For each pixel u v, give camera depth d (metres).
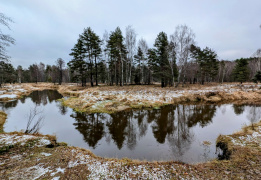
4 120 11.33
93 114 12.52
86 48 27.28
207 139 7.75
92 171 4.33
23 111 14.37
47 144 6.26
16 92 27.17
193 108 14.77
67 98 20.81
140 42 32.22
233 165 4.56
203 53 32.75
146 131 9.09
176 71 32.09
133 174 4.21
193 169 4.53
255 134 6.81
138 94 18.44
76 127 9.84
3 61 8.02
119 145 7.22
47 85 48.25
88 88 24.72
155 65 27.56
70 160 4.96
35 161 4.80
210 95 20.00
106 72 37.56
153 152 6.46
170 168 4.60
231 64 58.81
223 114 12.81
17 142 6.04
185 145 7.10
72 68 28.17
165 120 11.20
